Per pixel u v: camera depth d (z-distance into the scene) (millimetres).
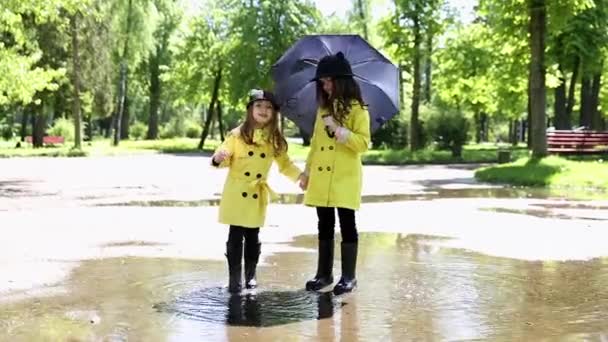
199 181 18875
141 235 9172
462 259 7492
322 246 6082
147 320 4965
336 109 5941
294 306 5383
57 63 39312
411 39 36188
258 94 5930
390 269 6914
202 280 6355
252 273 6055
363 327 4797
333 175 5945
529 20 21625
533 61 20641
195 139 64312
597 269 6969
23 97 21031
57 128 60469
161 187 16922
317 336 4578
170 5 56188
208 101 52625
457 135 33375
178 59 51062
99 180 19203
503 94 40344
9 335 4590
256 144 5910
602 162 20781
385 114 6641
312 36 6723
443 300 5609
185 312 5188
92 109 43969
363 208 12469
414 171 24438
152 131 63562
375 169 25812
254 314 5133
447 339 4531
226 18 46344
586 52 32250
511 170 19406
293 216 11180
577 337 4582
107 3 41406
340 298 5664
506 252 7961
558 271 6848
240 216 5801
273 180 19031
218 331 4684
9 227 9930
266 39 42312
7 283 6215
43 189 16359
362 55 6668
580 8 20828
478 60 41562
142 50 48156
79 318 5020
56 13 20531
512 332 4699
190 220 10695
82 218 10953
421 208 12500
